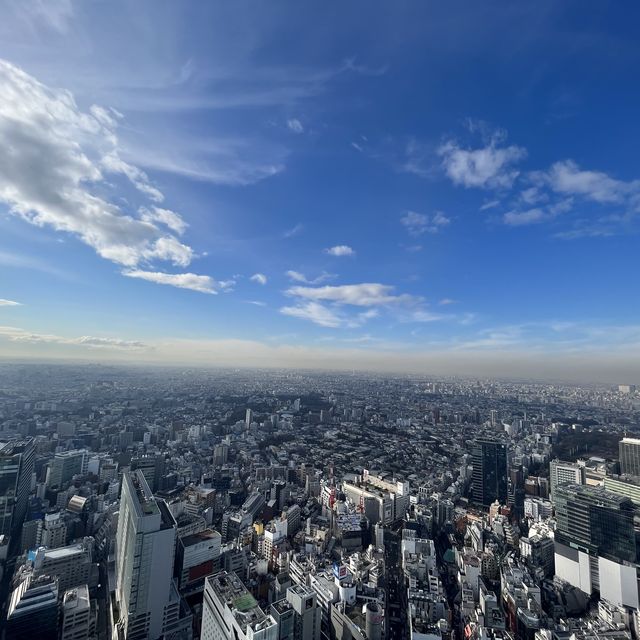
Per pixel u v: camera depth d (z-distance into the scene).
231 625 114.19
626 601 191.75
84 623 155.38
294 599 144.12
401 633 169.00
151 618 150.75
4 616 172.25
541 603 188.12
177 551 190.88
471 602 178.75
